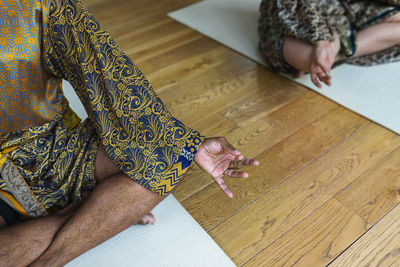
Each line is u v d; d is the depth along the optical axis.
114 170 1.11
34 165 1.09
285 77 1.99
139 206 1.06
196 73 2.06
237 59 2.15
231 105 1.82
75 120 1.21
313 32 1.74
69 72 1.02
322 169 1.46
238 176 1.07
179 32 2.46
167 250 1.18
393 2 1.84
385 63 1.99
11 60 0.94
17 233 0.99
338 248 1.19
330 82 1.80
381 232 1.23
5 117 1.01
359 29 1.97
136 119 0.99
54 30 0.96
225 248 1.21
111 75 0.97
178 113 1.79
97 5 2.90
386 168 1.44
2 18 0.91
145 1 2.91
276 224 1.27
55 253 0.99
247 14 2.59
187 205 1.35
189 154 1.01
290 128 1.66
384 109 1.71
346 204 1.33
